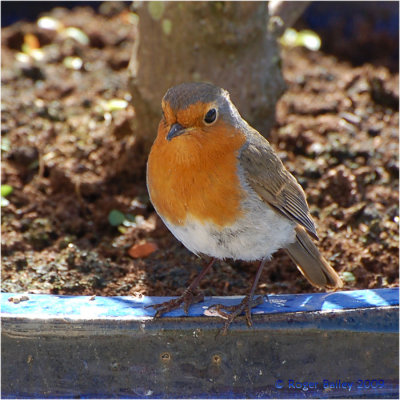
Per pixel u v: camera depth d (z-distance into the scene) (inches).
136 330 309.7
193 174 306.8
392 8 682.8
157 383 316.5
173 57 457.7
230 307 318.0
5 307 316.2
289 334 313.3
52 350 311.7
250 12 452.8
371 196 442.9
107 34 644.7
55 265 378.9
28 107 529.0
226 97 315.3
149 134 477.7
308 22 686.5
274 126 505.7
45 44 632.4
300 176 458.6
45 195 448.8
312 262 352.2
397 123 527.5
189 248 336.5
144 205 443.5
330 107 539.8
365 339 315.0
